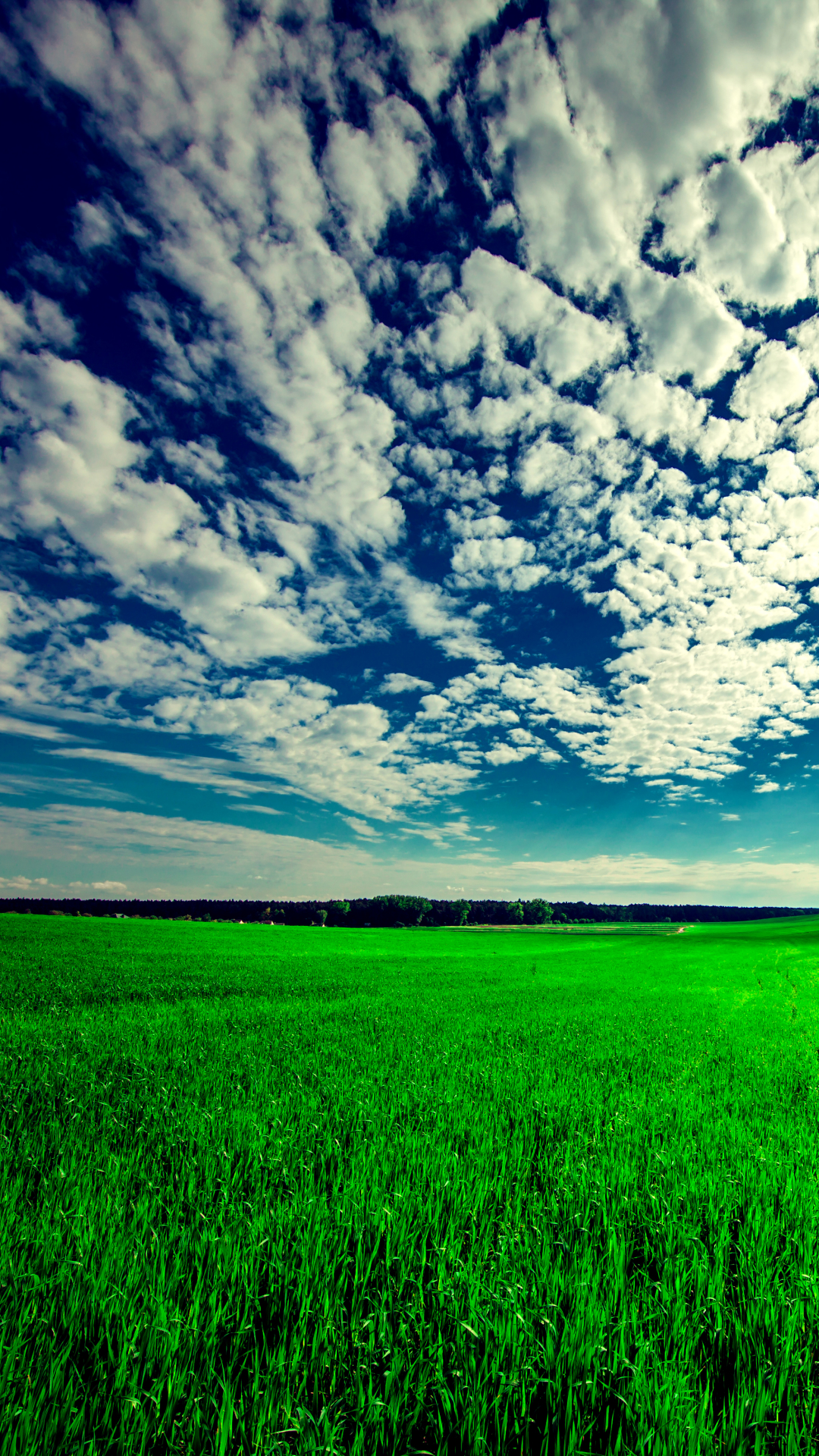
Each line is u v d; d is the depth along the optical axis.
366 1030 14.05
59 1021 14.04
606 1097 8.39
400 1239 4.21
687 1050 12.22
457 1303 3.41
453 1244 4.09
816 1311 3.42
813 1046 12.71
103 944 41.00
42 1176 5.09
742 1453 2.61
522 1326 3.27
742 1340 3.26
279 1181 5.22
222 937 53.94
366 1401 2.77
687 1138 6.66
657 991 23.83
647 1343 3.11
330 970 30.47
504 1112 7.52
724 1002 20.53
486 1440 2.68
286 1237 4.15
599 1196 4.98
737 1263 4.10
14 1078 8.70
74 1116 6.62
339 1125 6.75
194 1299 3.39
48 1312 3.30
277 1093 8.14
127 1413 2.63
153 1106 7.14
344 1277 3.69
